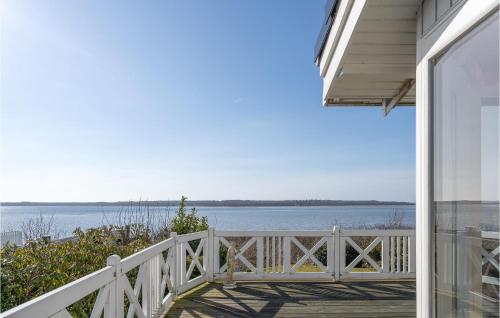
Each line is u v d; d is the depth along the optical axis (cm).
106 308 238
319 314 382
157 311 369
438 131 191
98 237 480
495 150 141
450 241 178
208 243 536
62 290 170
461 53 167
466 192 163
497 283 139
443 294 184
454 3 168
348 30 247
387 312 388
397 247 538
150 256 339
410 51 266
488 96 145
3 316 128
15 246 388
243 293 463
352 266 533
